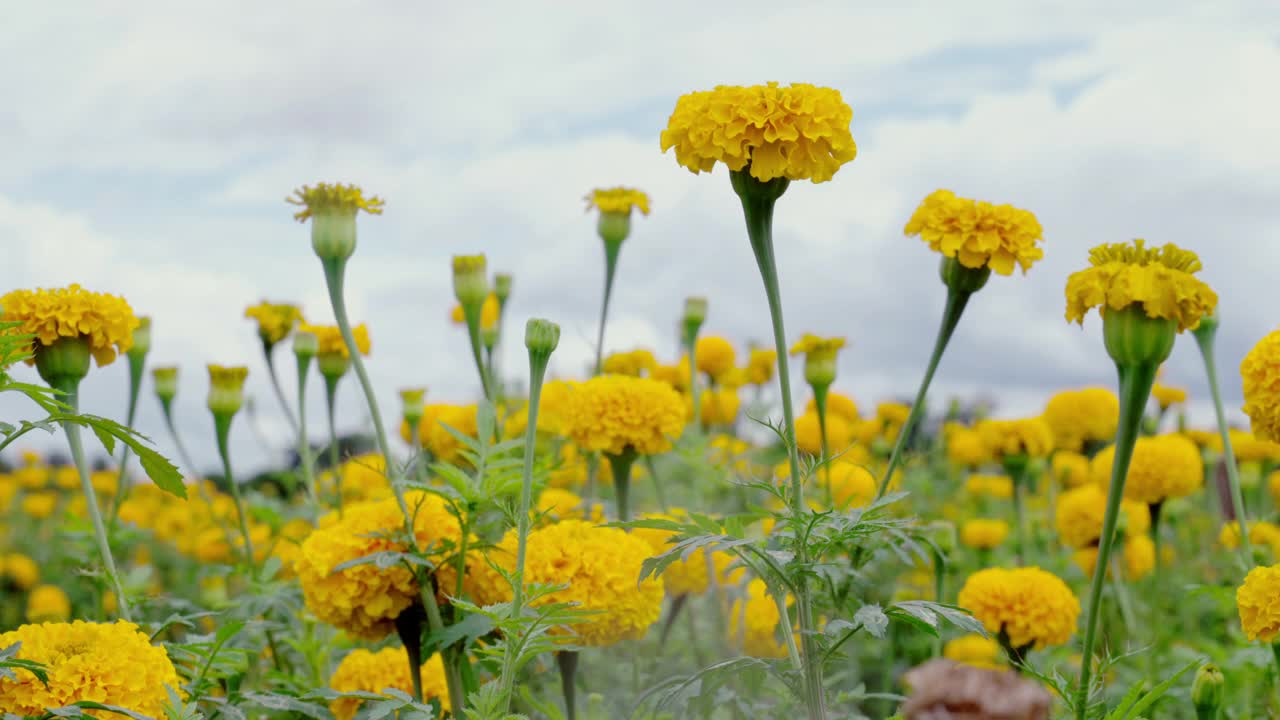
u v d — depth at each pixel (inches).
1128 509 193.0
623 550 104.7
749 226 85.4
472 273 132.7
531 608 89.4
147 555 242.4
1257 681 135.0
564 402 147.9
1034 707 57.5
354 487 195.9
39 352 109.9
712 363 216.1
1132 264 84.9
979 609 138.9
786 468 124.0
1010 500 269.0
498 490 96.1
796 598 82.1
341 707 115.9
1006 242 103.9
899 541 111.2
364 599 98.9
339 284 101.4
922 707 58.2
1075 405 229.3
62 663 84.8
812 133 83.1
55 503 320.8
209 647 97.6
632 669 123.3
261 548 177.0
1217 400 132.3
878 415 258.7
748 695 107.4
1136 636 169.2
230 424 143.8
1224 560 204.1
